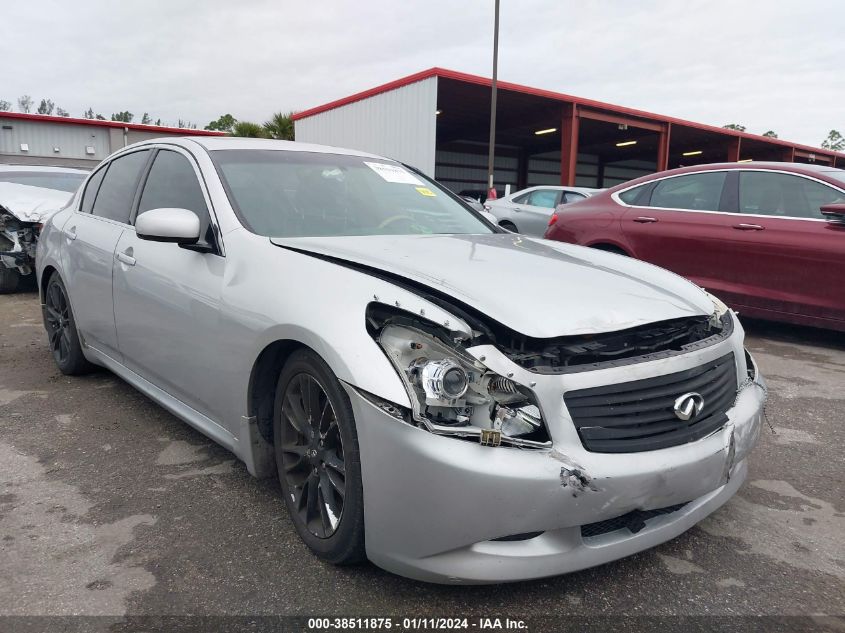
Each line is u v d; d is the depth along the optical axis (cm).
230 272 246
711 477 200
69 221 399
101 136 2589
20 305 678
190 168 299
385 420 178
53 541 229
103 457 300
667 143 2356
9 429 332
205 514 248
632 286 231
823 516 255
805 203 511
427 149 1686
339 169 323
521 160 3231
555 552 181
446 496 172
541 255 259
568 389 181
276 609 192
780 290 514
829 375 450
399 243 253
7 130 2425
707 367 211
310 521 219
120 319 326
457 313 191
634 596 201
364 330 190
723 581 210
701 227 553
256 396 236
